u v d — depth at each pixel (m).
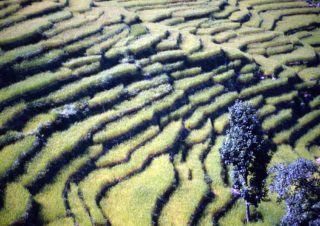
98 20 51.59
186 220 27.89
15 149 28.86
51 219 25.08
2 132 30.38
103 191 28.88
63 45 42.84
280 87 50.19
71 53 42.22
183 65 46.81
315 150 43.09
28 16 48.09
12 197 25.27
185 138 37.22
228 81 47.22
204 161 35.22
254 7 81.31
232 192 31.94
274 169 23.58
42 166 28.23
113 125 34.91
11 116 31.56
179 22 62.91
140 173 31.36
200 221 28.59
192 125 38.84
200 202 29.88
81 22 49.25
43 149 30.12
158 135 35.97
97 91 38.41
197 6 70.88
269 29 70.50
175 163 33.88
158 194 29.25
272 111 45.62
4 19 45.97
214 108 42.03
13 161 27.56
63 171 29.11
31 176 27.27
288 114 45.81
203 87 44.75
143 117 36.44
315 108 50.72
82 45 43.62
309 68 59.06
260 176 27.72
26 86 34.75
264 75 51.88
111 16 53.75
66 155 30.33
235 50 53.72
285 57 60.06
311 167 22.08
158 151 33.94
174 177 31.38
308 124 47.00
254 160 27.33
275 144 41.38
